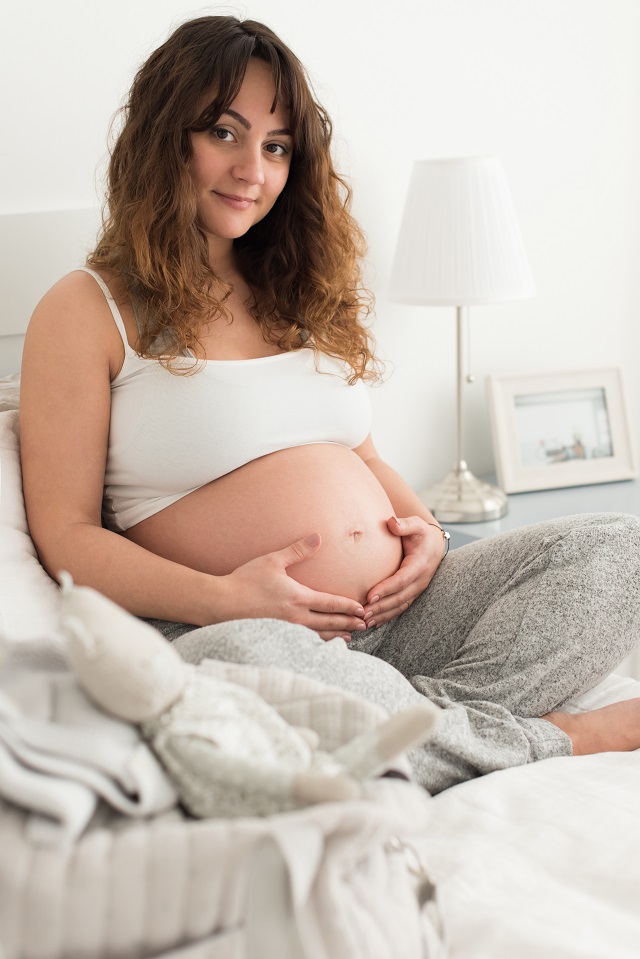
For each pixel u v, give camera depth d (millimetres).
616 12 2449
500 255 2031
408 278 2062
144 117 1389
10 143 1780
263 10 2008
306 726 880
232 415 1343
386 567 1417
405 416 2352
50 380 1300
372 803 750
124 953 717
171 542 1357
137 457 1334
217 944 715
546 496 2328
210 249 1487
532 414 2389
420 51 2209
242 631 1042
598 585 1253
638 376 2645
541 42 2359
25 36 1767
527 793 1042
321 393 1449
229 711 807
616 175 2523
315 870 733
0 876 698
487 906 850
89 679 769
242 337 1455
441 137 2270
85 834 732
